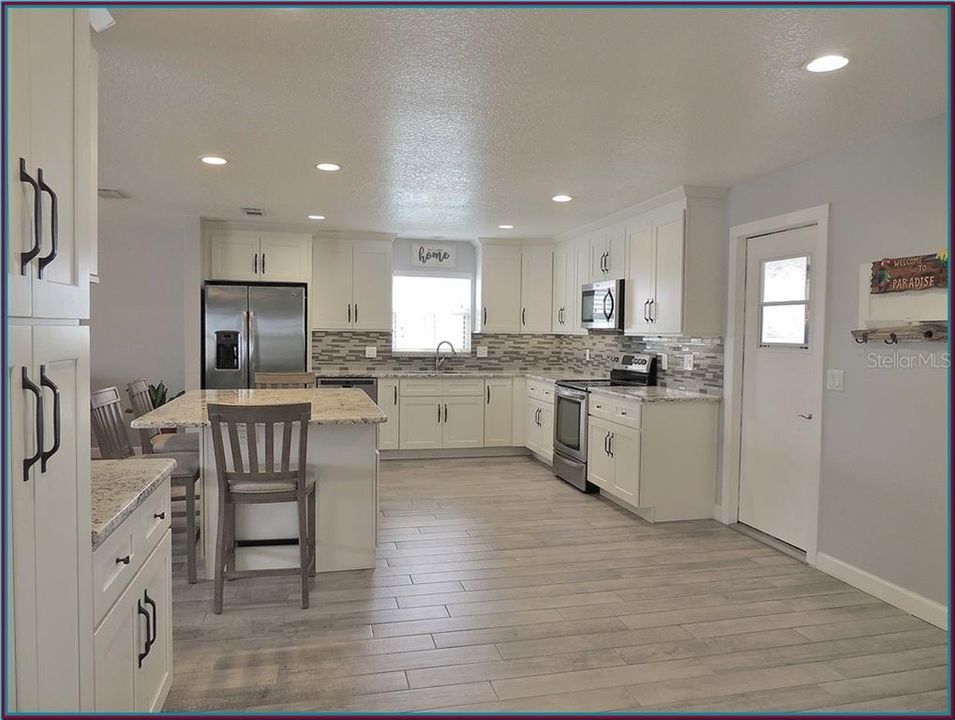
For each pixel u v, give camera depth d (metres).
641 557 3.75
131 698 1.74
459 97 2.74
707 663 2.54
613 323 5.25
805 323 3.77
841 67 2.39
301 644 2.65
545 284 6.86
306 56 2.36
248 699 2.25
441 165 3.81
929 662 2.56
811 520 3.61
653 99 2.73
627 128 3.11
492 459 6.61
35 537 1.13
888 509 3.12
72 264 1.30
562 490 5.34
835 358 3.44
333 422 3.23
